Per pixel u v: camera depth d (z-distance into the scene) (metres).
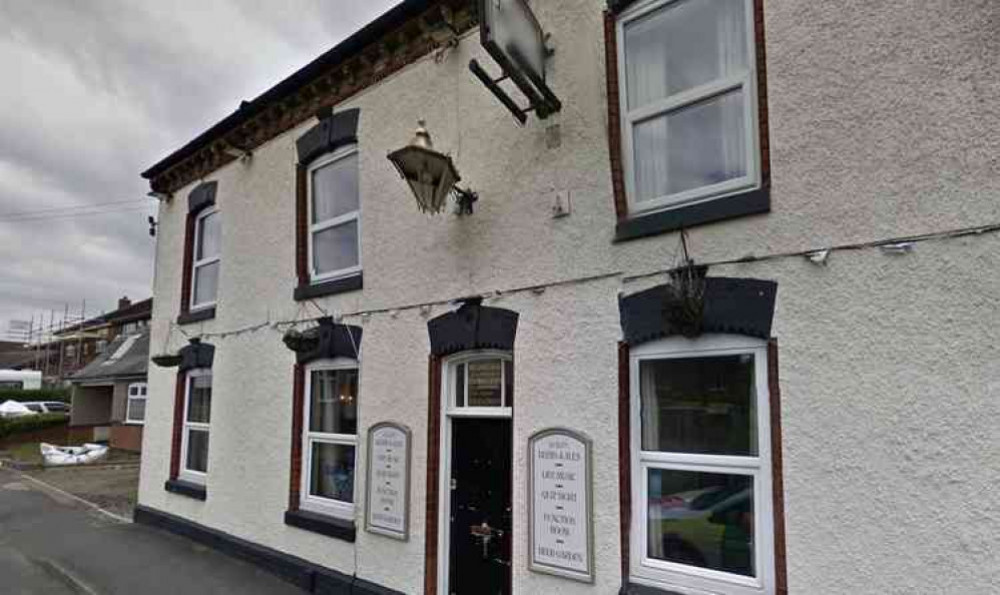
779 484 3.86
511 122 5.70
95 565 7.87
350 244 7.41
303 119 8.11
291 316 7.81
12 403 31.80
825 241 3.86
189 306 10.07
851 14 3.91
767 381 4.04
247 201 8.90
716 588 4.11
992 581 3.17
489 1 4.57
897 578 3.43
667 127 4.83
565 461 4.87
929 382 3.44
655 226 4.57
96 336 50.09
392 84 6.93
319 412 7.46
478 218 5.85
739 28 4.51
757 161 4.27
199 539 8.84
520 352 5.33
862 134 3.79
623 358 4.67
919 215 3.56
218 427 8.78
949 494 3.33
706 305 4.26
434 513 5.87
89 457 20.69
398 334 6.44
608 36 5.04
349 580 6.46
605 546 4.60
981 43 3.45
